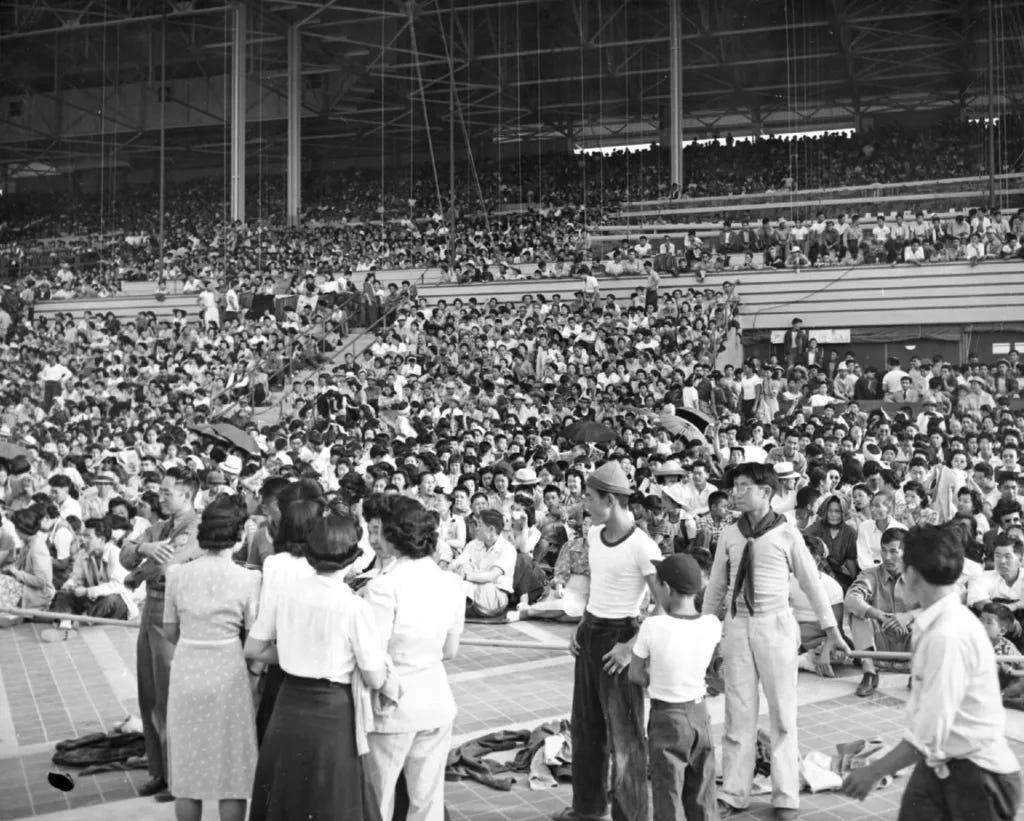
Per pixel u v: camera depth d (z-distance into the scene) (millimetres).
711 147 47719
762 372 22766
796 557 5633
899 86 48312
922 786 3797
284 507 5438
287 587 4543
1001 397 22062
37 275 40406
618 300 29953
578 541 9484
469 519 12367
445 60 43062
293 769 4355
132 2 41469
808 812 5621
